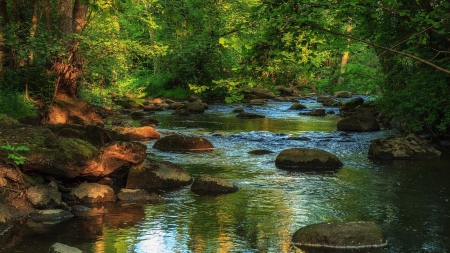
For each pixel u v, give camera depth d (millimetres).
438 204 9648
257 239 7695
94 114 19953
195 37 34406
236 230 8141
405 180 11625
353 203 9750
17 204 8938
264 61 7113
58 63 18844
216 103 33312
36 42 16406
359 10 7516
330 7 6883
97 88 23547
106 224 8406
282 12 6832
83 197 9664
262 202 9820
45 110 18203
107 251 7160
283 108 29391
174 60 37031
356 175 12180
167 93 35656
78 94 21266
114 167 10719
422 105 16859
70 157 9945
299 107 28500
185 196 10250
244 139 17656
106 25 20578
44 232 7965
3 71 17625
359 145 16500
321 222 8500
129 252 7125
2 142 9648
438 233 7992
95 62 20781
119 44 20109
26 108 16328
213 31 34031
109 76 22953
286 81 40531
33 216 8648
